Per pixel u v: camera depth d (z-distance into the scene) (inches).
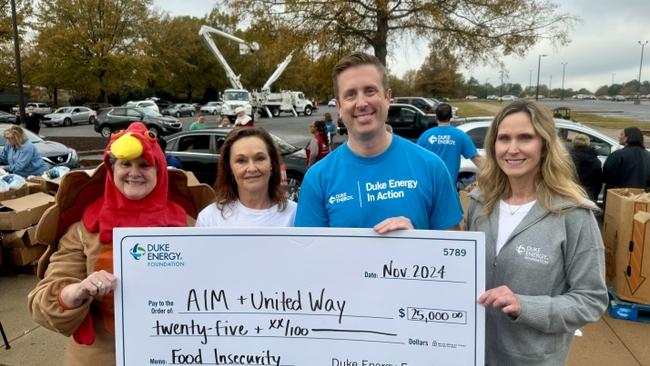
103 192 80.0
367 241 70.2
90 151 668.1
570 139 305.4
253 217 91.0
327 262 71.2
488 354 72.7
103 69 1450.5
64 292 68.1
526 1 529.0
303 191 79.0
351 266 70.8
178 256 72.3
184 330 73.2
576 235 66.9
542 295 66.7
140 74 1535.4
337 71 73.9
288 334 72.5
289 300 72.1
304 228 71.2
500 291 65.1
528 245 68.4
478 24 540.1
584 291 65.6
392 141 74.9
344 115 73.2
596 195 243.0
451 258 68.3
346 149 76.1
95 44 1440.7
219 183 93.3
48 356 135.6
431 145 217.2
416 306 69.6
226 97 1285.7
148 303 72.7
